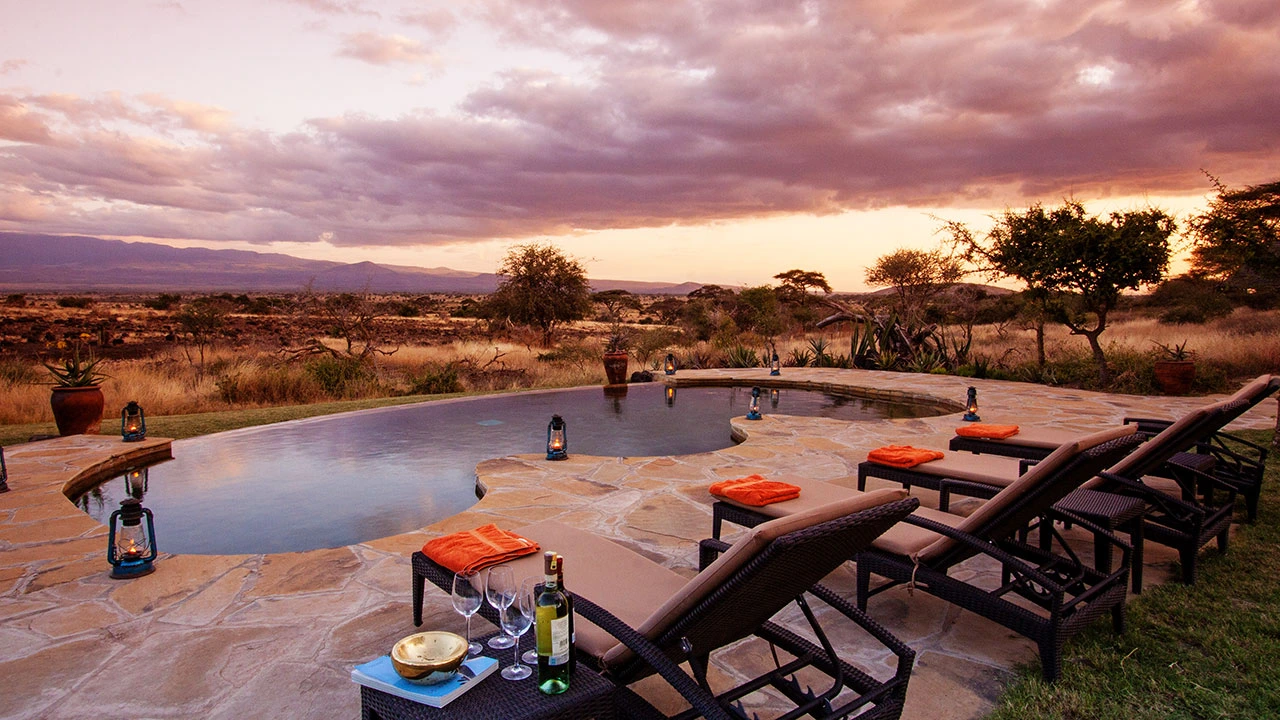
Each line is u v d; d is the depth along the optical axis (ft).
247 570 14.55
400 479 23.72
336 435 31.81
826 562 7.79
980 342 71.51
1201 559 14.35
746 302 88.69
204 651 11.05
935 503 19.40
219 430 33.17
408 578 14.05
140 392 41.70
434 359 66.49
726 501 13.38
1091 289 42.42
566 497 19.98
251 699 9.67
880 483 21.38
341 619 12.17
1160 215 40.09
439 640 6.97
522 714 6.12
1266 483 19.31
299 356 59.41
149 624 12.04
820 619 12.19
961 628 11.85
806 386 48.60
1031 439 18.35
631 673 7.98
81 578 14.15
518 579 9.42
